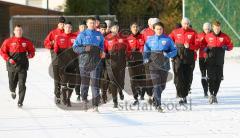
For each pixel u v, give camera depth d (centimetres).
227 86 4300
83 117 2925
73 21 9650
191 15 7200
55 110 3180
